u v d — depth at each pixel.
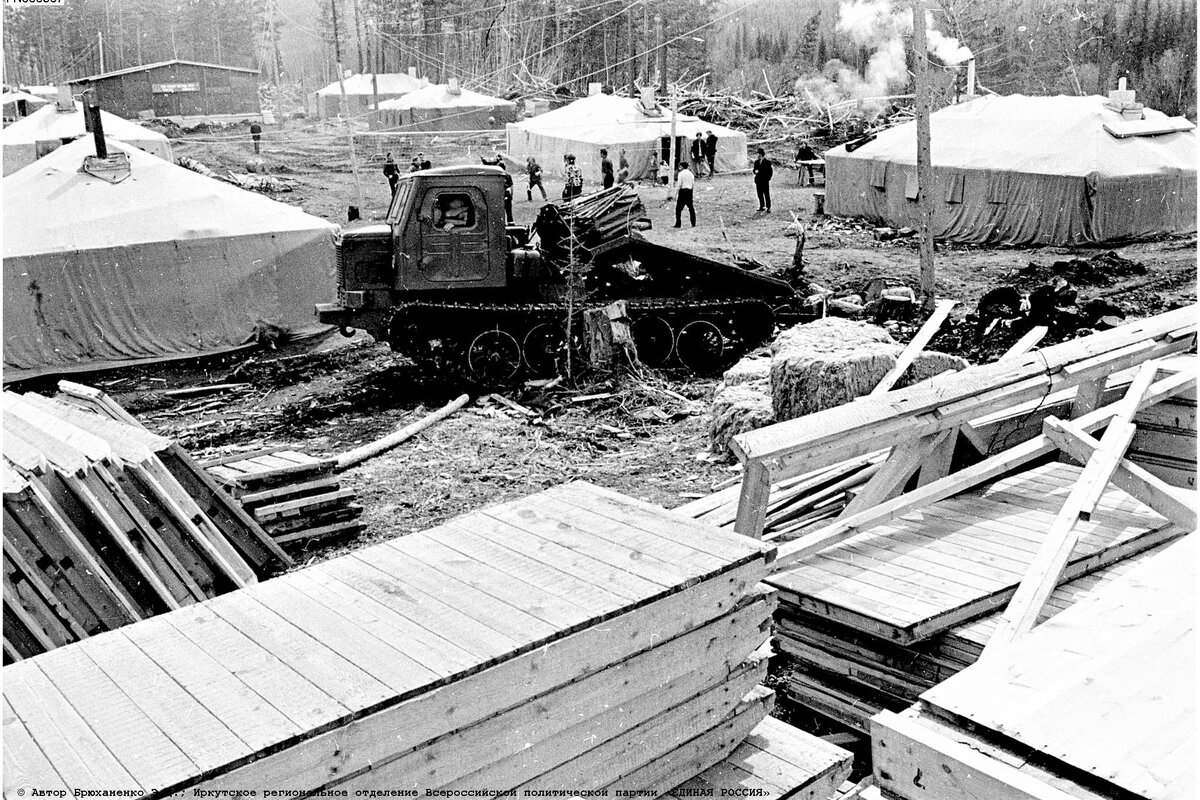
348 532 8.26
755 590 3.79
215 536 6.28
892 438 5.74
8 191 15.37
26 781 2.56
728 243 22.59
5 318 14.01
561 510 4.18
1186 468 6.13
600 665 3.31
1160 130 22.84
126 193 15.43
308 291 15.98
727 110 42.72
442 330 12.66
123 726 2.79
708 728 3.70
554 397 12.16
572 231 12.62
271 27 81.25
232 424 11.87
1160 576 3.76
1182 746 2.81
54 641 5.20
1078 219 21.56
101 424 7.02
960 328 14.12
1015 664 3.29
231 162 38.16
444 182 12.60
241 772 2.65
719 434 9.95
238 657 3.12
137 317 14.77
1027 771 2.83
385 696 2.88
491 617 3.29
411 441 10.85
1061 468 6.59
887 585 5.00
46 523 5.48
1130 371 6.95
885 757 3.12
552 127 34.25
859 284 18.02
